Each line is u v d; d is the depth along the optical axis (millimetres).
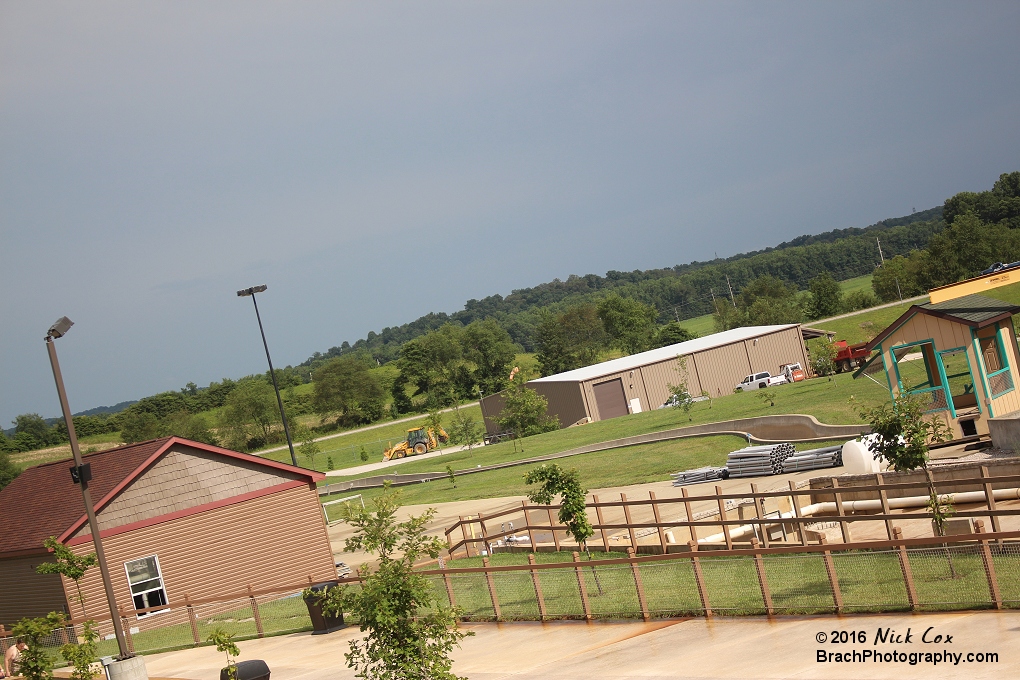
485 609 18578
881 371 46781
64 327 17297
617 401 66938
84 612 25656
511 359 140000
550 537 27297
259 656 18891
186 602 22016
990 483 15375
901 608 12938
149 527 27234
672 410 58750
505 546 26719
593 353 137500
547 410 73188
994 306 26891
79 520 26016
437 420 80750
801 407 42812
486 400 78625
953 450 25391
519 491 40312
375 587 11453
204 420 131500
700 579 15070
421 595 11602
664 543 21641
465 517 35031
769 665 11680
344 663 16359
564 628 16406
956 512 15141
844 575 15242
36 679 15344
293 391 164750
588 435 55625
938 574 14156
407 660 11234
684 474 32719
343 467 85125
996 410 25719
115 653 22406
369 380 133500
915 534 18656
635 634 14953
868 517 15844
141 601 26766
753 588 15719
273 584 29109
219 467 28922
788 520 17062
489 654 15492
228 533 28641
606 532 25547
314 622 20125
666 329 133125
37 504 29500
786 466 29562
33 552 26172
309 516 30312
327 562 30344
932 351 30125
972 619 11969
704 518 24453
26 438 136500
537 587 17141
